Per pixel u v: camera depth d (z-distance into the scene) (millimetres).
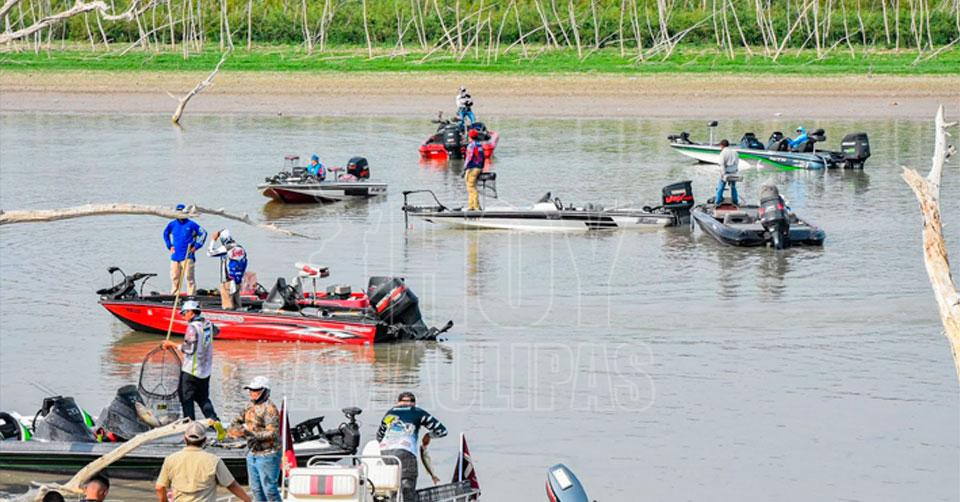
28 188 129625
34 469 50469
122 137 177625
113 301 73875
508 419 59750
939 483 51750
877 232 107938
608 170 146625
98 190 128875
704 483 51781
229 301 73625
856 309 80500
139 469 50750
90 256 97188
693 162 154750
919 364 68375
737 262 95625
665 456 54875
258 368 67500
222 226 109938
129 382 64875
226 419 58344
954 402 62094
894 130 188250
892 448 55844
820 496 50250
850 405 61625
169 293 79562
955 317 41188
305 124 194250
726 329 75562
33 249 99750
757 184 138125
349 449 50812
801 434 57562
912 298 83438
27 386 63938
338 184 124438
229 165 149125
